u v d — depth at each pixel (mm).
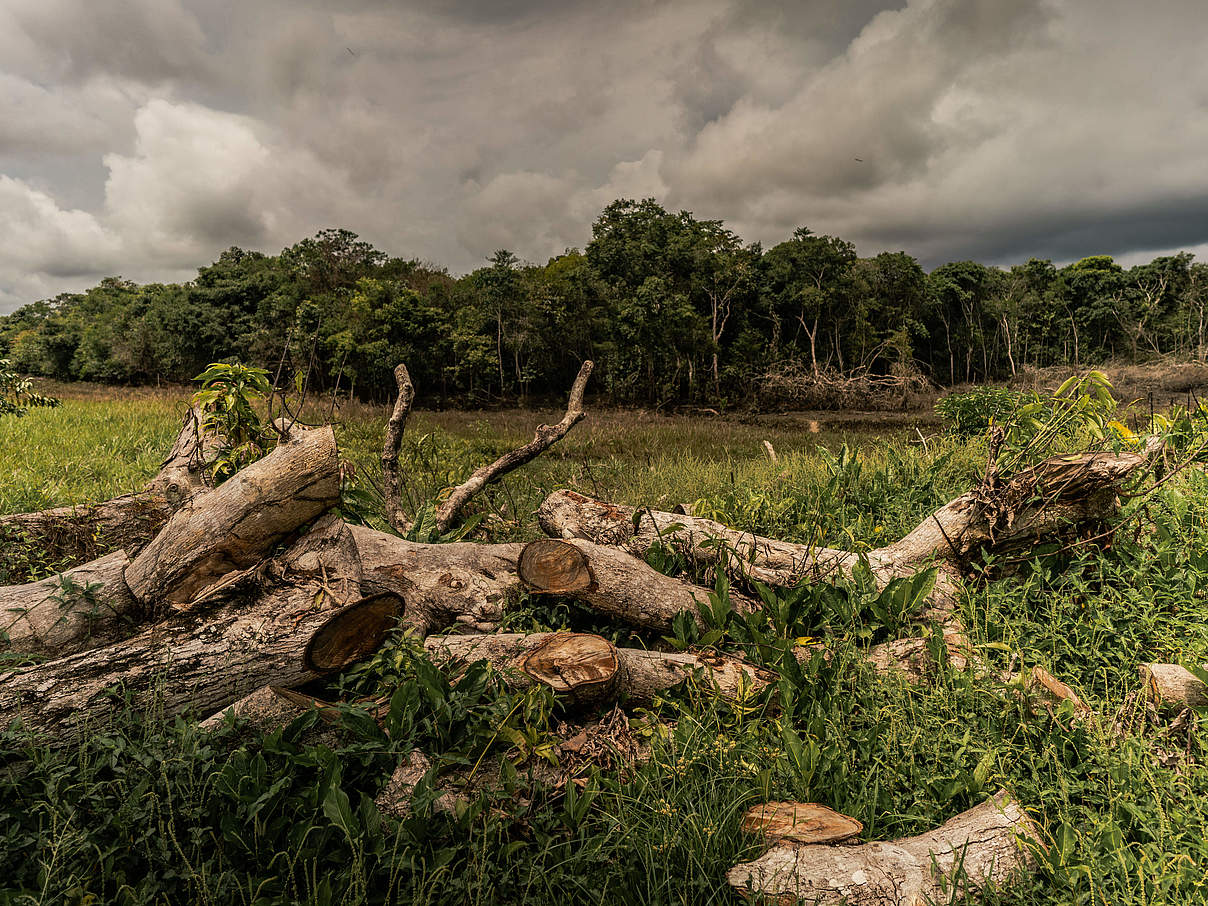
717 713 3166
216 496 3145
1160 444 4875
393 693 2863
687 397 41875
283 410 4453
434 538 4906
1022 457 4551
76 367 54906
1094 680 3344
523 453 5637
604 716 3066
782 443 17547
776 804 2607
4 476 6383
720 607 3695
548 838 2436
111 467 7637
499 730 2691
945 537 4121
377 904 2207
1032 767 2717
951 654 3340
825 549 4422
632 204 45844
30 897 1960
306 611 2992
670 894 2260
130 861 2215
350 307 36875
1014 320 59844
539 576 3781
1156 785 2545
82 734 2541
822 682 3266
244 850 2297
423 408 35906
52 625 2832
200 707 2779
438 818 2457
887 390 38062
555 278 43875
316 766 2516
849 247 50406
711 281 44531
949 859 2312
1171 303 67500
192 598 2988
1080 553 4020
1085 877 2242
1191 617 3574
